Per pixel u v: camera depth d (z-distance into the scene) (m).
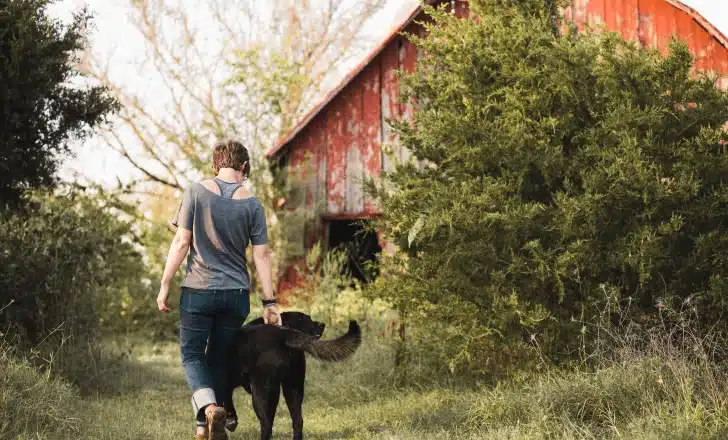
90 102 8.05
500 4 7.21
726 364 5.28
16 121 7.35
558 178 6.41
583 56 6.25
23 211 8.06
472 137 6.43
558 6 7.30
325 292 11.04
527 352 6.34
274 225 14.39
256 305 12.17
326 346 4.85
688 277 5.93
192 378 4.44
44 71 7.36
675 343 5.66
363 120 14.37
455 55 6.98
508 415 5.17
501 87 6.83
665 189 5.66
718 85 7.62
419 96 7.41
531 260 6.07
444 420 5.63
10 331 7.42
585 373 5.42
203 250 4.53
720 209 5.85
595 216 5.90
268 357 4.78
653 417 4.37
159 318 13.92
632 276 6.10
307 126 14.65
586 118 6.51
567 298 6.34
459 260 6.33
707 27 11.92
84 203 10.91
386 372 7.82
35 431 5.13
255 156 15.04
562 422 4.70
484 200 6.02
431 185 6.67
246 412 6.96
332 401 7.37
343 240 17.11
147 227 14.70
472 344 6.54
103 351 9.77
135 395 7.93
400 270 7.08
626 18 12.58
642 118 5.77
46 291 7.65
